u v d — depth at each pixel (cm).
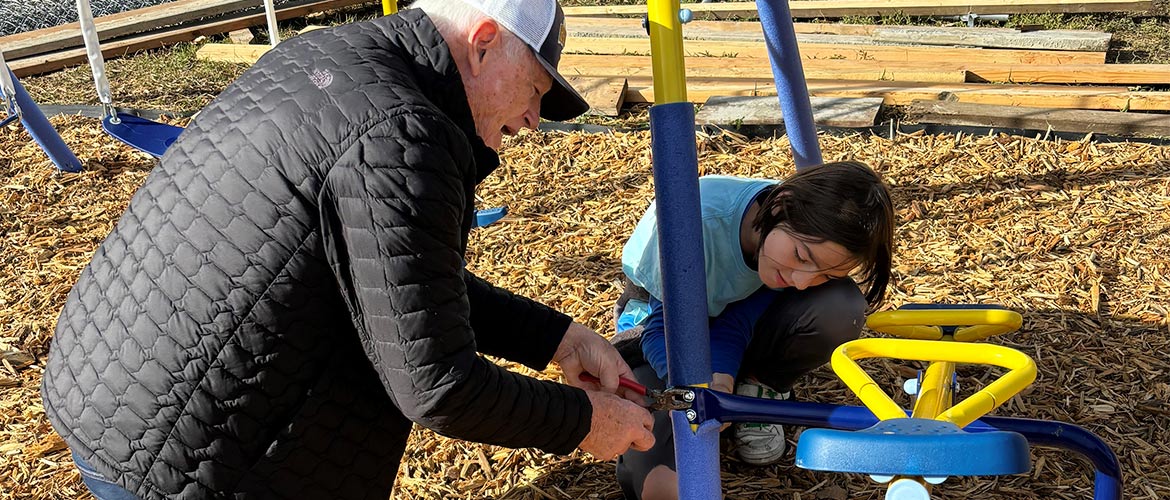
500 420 157
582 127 516
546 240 402
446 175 147
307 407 161
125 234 162
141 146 405
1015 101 512
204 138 156
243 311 152
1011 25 674
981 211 406
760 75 589
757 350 253
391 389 154
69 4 829
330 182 145
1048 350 310
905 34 660
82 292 168
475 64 158
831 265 209
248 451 161
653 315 247
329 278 154
